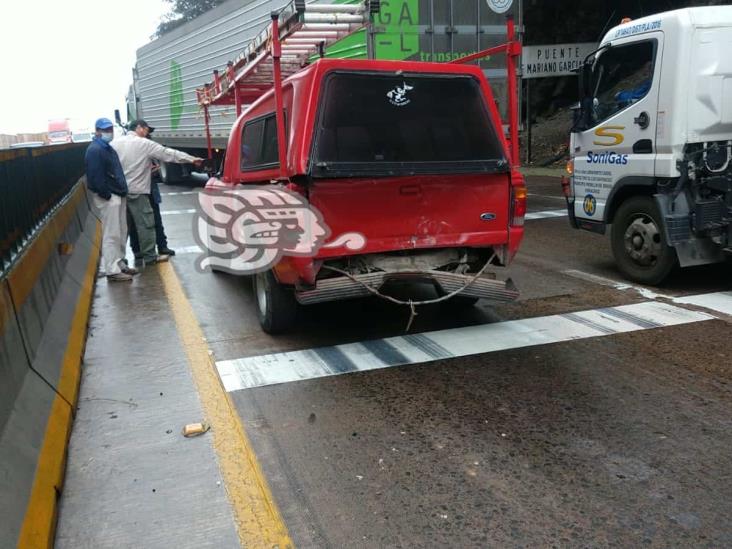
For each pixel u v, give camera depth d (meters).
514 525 2.67
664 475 2.99
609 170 6.45
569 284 6.42
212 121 15.20
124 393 4.12
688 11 5.53
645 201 6.08
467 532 2.64
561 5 19.98
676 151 5.64
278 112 4.40
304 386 4.14
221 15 14.30
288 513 2.80
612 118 6.32
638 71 6.08
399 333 5.13
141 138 7.69
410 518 2.74
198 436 3.51
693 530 2.60
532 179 16.08
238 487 3.00
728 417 3.53
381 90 4.38
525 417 3.62
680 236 5.75
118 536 2.66
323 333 5.20
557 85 21.91
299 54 7.37
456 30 9.49
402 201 4.47
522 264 7.36
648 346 4.62
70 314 5.07
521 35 9.86
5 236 3.90
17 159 4.74
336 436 3.47
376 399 3.92
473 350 4.68
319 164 4.16
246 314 5.82
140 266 7.97
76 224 7.82
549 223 10.05
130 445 3.42
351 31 5.91
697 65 5.52
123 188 7.09
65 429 3.44
